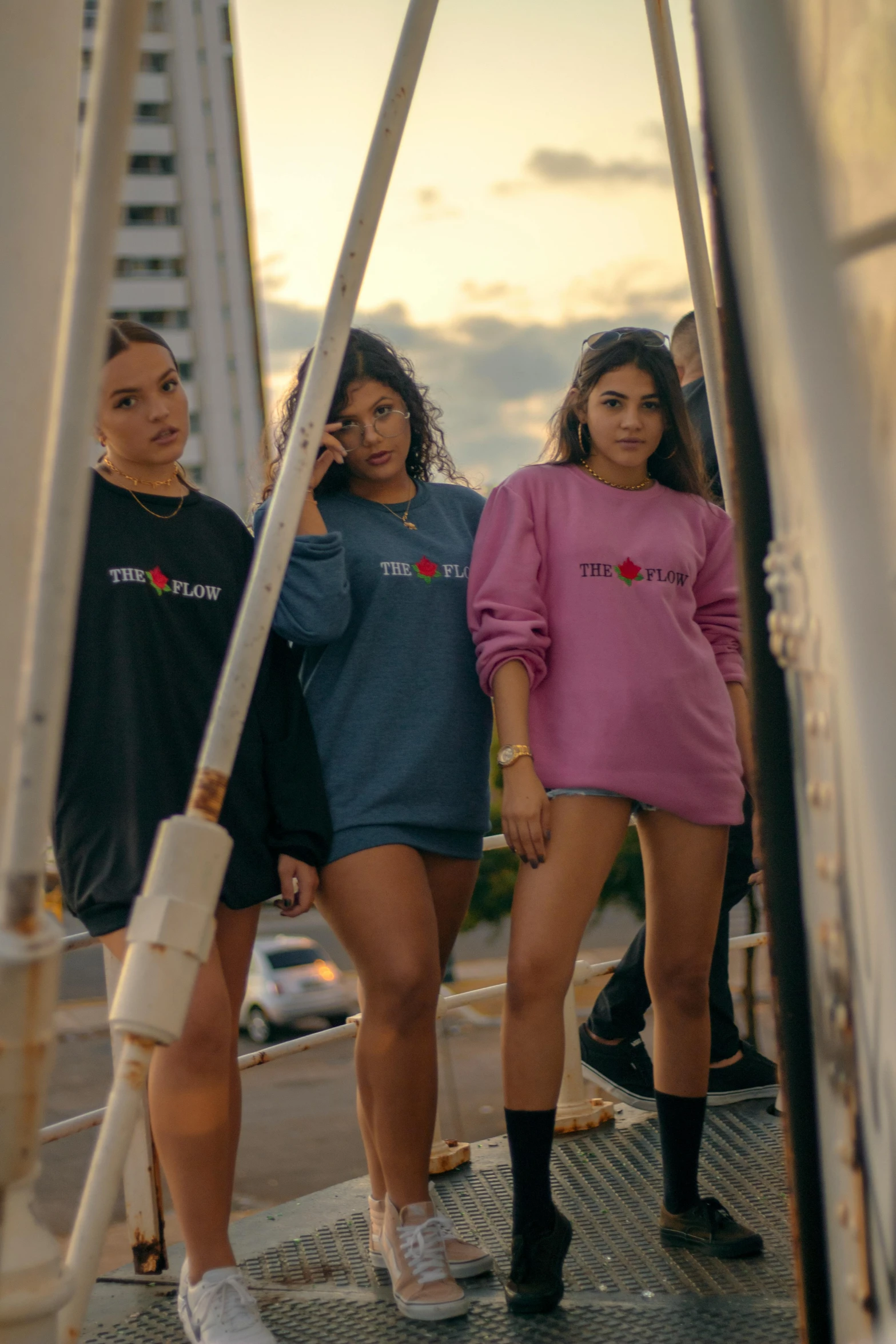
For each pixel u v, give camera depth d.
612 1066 2.89
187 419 2.08
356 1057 2.20
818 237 0.75
